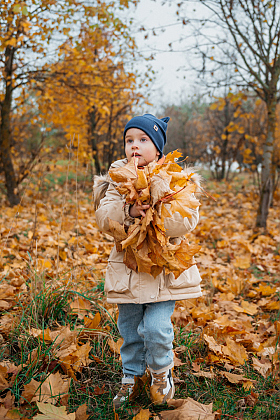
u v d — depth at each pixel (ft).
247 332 8.23
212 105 18.76
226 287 11.10
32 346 6.98
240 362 7.17
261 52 17.60
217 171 42.16
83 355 6.79
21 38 17.49
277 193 29.60
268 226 20.12
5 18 17.92
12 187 22.88
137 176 4.78
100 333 7.48
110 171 4.90
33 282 8.67
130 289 5.48
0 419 4.97
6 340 7.22
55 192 27.73
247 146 29.45
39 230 15.43
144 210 4.83
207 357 7.25
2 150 22.62
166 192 4.55
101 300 8.80
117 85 26.66
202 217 21.35
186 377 6.84
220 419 5.57
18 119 31.73
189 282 5.60
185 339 7.77
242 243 15.21
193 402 5.70
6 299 8.82
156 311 5.58
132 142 5.82
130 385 6.01
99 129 36.37
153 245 4.96
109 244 14.73
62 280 9.16
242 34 17.11
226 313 9.70
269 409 5.93
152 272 5.22
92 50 24.66
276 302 9.79
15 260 11.80
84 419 5.35
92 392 6.26
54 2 18.57
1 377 5.84
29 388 5.60
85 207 23.13
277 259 14.30
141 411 5.36
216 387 6.58
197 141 49.03
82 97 25.46
